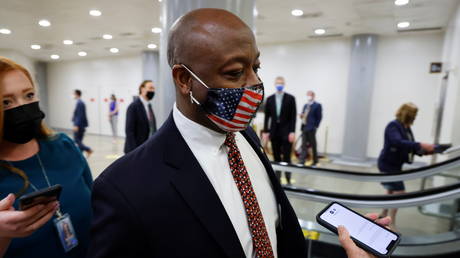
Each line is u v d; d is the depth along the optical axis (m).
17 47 8.05
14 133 0.80
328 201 1.76
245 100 0.60
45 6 4.43
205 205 0.59
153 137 0.69
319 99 6.72
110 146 7.81
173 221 0.57
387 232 0.75
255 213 0.68
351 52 6.09
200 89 0.60
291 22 5.12
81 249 0.91
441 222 2.83
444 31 5.39
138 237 0.55
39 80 11.07
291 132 3.98
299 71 6.88
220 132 0.68
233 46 0.56
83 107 6.31
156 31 5.96
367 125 6.11
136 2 4.21
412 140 2.96
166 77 1.56
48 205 0.68
